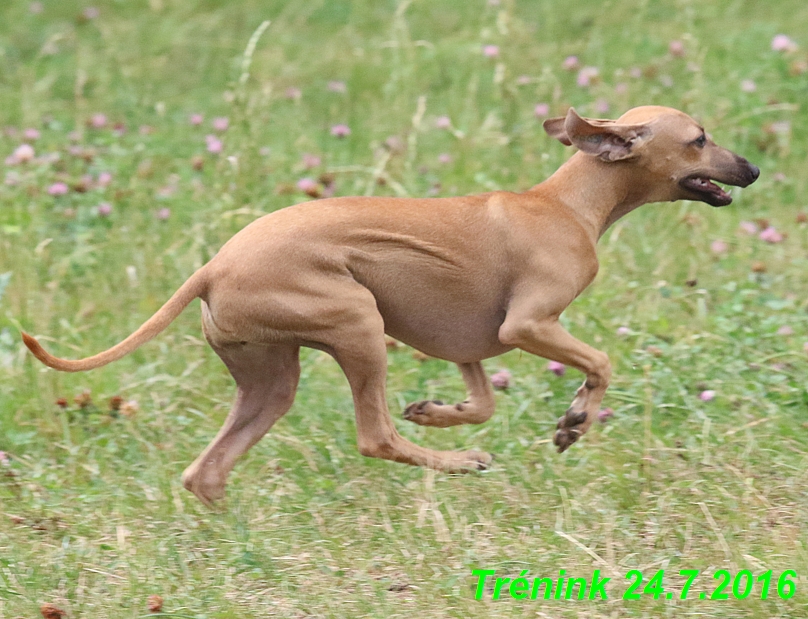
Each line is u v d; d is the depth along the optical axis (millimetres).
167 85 20531
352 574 9117
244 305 9484
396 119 17844
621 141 10062
